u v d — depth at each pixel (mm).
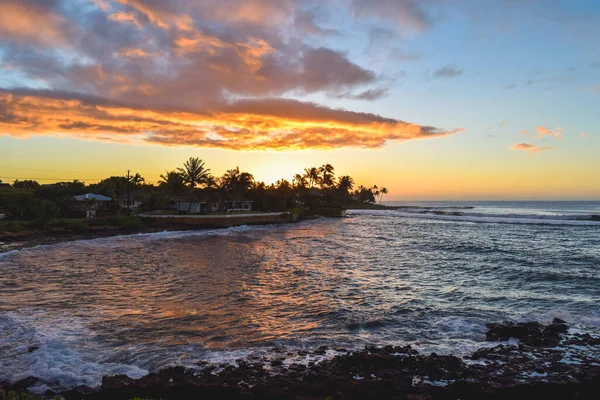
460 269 29250
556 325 15422
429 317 17172
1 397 8812
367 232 65812
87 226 54719
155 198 87750
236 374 11008
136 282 23844
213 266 30172
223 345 13688
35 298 19547
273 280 25016
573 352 13133
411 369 11562
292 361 12242
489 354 12883
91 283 23328
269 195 109688
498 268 29406
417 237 56406
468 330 15555
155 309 17953
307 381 10562
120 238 50688
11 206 58844
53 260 32031
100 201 76438
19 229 47469
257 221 80875
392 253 38562
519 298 20359
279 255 36875
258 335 14805
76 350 12836
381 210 187375
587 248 42250
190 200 82438
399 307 18734
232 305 18906
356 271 28516
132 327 15328
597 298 20219
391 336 14898
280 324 16156
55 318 16250
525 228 72438
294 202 131125
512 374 11227
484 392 10219
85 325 15422
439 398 10156
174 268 29062
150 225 64750
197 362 12016
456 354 13062
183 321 16234
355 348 13516
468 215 122938
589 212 142125
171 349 13164
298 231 67000
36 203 60094
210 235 57188
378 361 11891
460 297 20719
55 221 54656
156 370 11445
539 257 35062
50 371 11039
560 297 20484
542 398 10305
